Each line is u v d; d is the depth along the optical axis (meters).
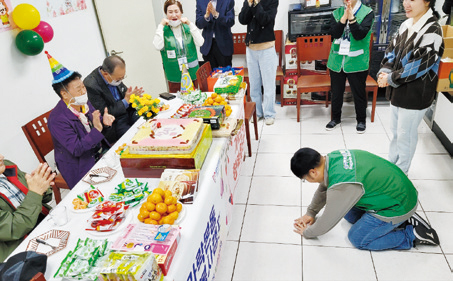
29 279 1.11
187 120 1.94
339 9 3.21
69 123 2.07
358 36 3.09
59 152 2.17
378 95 4.26
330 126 3.71
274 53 3.64
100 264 1.16
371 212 2.03
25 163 2.85
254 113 3.49
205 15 3.74
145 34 4.25
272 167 3.14
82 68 3.54
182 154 1.71
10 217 1.44
